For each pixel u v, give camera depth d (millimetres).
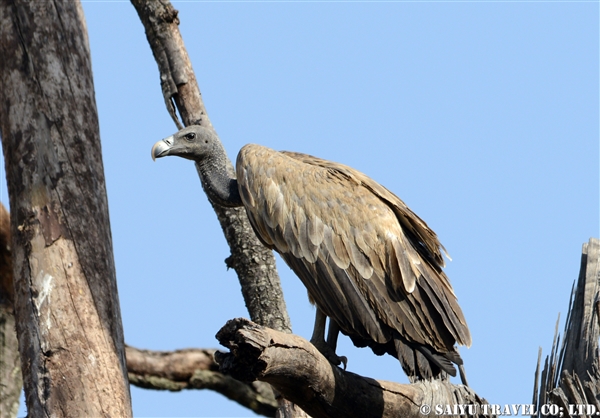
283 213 13898
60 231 12594
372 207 13547
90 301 12375
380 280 13031
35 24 13391
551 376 12984
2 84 13344
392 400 11734
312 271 13516
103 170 13414
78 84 13422
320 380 10977
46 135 13000
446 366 12469
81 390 11875
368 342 13438
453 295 13094
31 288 12367
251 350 9859
